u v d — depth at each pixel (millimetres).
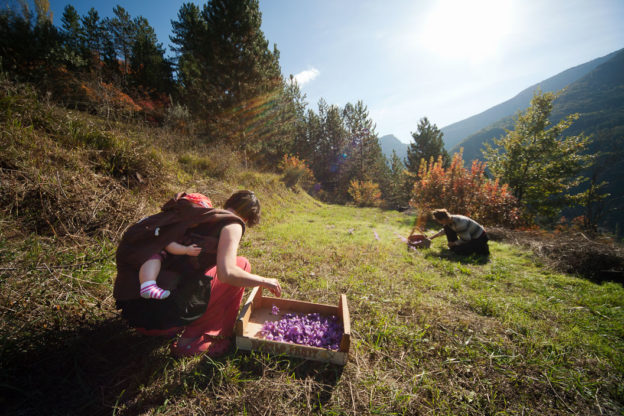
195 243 1554
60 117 4184
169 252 1558
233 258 1502
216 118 13141
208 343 1798
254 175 9281
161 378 1584
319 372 1754
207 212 1600
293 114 17469
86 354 1646
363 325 2344
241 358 1788
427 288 3262
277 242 4676
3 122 3373
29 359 1526
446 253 4957
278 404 1519
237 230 1588
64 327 1781
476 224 4844
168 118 9484
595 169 23297
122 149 4395
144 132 6219
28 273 2074
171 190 4859
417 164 26219
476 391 1721
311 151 26047
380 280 3354
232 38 12359
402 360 1952
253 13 12914
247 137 13703
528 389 1767
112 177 4020
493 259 4691
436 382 1771
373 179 27125
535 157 18734
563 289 3502
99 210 3232
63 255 2471
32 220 2725
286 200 9859
